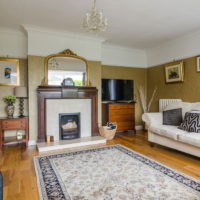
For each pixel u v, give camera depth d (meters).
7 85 3.67
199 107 3.18
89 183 1.96
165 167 2.39
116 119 4.53
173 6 2.69
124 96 4.96
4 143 3.37
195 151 2.60
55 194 1.74
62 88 3.70
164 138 3.15
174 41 4.37
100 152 3.06
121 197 1.68
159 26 3.48
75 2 2.55
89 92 4.03
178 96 4.32
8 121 3.33
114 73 4.97
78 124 3.94
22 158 2.81
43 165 2.48
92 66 4.17
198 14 2.96
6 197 1.71
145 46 4.90
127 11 2.84
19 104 3.76
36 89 3.58
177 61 4.26
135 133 4.74
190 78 3.99
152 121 3.43
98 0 2.49
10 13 2.89
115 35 3.98
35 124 3.62
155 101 5.11
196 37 3.83
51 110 3.69
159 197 1.68
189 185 1.90
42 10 2.79
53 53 3.74
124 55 5.12
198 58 3.77
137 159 2.70
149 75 5.34
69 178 2.08
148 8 2.74
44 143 3.43
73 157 2.81
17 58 3.74
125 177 2.10
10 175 2.20
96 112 4.12
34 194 1.77
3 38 3.63
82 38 4.01
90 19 2.10
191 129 2.77
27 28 3.44
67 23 3.30
